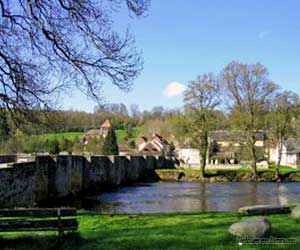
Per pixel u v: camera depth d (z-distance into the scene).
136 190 53.44
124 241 12.84
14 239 12.82
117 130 158.62
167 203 38.97
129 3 17.48
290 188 56.41
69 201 38.41
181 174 74.19
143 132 149.12
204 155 72.38
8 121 19.00
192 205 37.53
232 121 69.00
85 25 17.41
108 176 56.88
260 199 42.75
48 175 34.12
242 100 68.75
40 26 16.94
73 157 41.19
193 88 70.88
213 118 71.19
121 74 18.28
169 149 118.88
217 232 14.02
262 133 70.75
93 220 17.27
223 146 87.44
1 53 17.38
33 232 14.24
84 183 45.78
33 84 18.08
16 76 17.52
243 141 69.44
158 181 72.00
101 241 12.86
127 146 131.88
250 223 13.09
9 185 24.30
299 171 73.94
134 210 33.47
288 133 69.81
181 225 15.64
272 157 103.25
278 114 68.81
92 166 48.78
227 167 82.75
